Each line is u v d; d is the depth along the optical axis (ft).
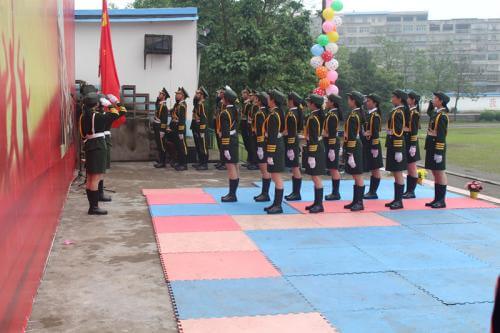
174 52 53.62
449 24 345.72
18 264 12.97
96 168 26.50
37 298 15.94
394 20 352.28
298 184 31.32
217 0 66.28
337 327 14.25
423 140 85.15
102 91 36.35
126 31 52.95
